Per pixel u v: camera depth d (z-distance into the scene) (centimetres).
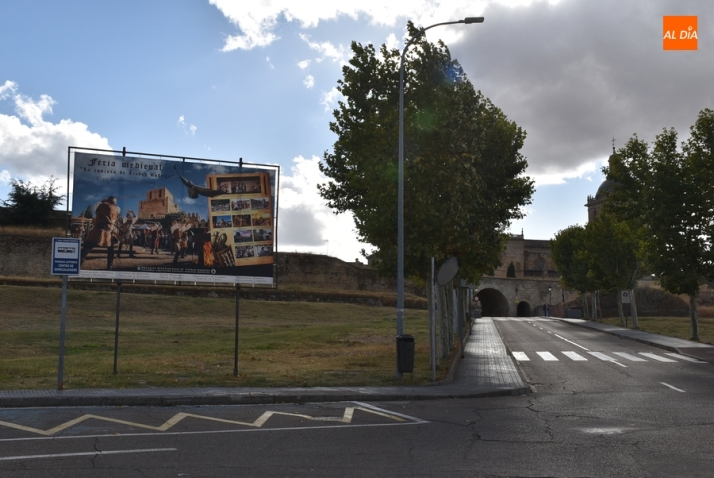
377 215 2383
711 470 788
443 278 1889
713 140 3550
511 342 3756
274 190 2061
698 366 2364
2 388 1458
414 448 923
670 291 3731
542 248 13212
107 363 2281
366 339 4038
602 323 6300
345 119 2736
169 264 1969
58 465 788
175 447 909
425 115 2328
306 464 817
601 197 12531
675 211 3628
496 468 799
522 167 3011
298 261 8625
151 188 1981
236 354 1903
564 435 1027
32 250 7125
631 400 1465
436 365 2264
